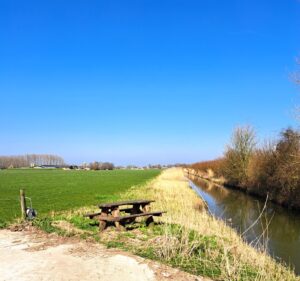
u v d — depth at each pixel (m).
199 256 12.55
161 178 73.19
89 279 9.92
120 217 16.05
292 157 34.44
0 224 17.61
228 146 59.81
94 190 42.38
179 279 10.12
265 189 42.12
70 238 14.41
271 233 22.17
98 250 12.65
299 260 16.30
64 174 90.62
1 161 170.38
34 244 13.51
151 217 17.42
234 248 13.77
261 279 10.85
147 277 10.16
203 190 55.22
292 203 32.41
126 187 47.53
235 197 44.91
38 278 9.94
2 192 38.47
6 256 12.00
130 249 12.77
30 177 73.00
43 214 22.55
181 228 16.31
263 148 45.22
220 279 10.47
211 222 20.11
